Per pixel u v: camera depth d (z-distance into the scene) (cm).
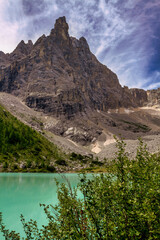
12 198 3384
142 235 627
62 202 755
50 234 718
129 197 668
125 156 754
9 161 11156
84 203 729
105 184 732
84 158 16250
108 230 642
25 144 14012
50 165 11956
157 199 655
